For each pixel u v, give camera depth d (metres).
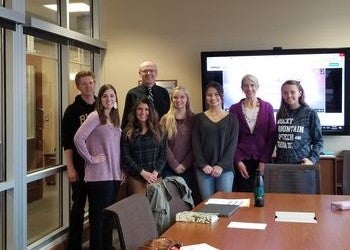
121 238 2.10
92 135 3.81
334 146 5.27
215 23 5.50
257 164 4.30
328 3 5.25
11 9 3.47
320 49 5.11
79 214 4.28
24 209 3.75
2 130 3.60
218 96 4.14
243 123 4.32
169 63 5.63
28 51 4.04
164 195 2.82
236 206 2.86
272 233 2.29
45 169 4.26
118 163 3.89
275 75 5.20
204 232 2.33
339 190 4.94
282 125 4.11
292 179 3.51
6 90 3.58
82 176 4.16
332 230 2.33
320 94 5.15
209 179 4.03
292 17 5.33
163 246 2.02
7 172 3.60
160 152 3.98
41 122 4.29
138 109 3.92
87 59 5.42
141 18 5.69
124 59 5.73
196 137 4.12
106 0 5.75
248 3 5.42
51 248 4.18
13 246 3.61
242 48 5.45
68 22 4.67
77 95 4.34
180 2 5.59
